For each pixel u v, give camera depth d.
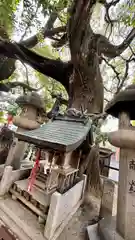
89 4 3.01
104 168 5.30
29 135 2.29
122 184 1.96
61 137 2.21
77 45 3.53
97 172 4.05
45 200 2.46
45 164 2.54
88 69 3.96
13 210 2.47
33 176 2.71
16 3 2.37
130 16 3.28
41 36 3.85
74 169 2.81
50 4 2.48
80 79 4.08
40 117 3.68
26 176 3.45
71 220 2.59
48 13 2.61
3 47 4.40
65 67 4.69
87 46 3.71
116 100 1.88
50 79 6.39
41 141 2.09
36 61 4.73
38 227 2.17
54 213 2.07
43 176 2.93
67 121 2.97
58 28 4.66
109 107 2.07
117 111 2.20
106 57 5.19
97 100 4.18
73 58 3.80
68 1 2.69
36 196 2.54
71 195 2.66
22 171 3.35
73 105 4.16
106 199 2.56
